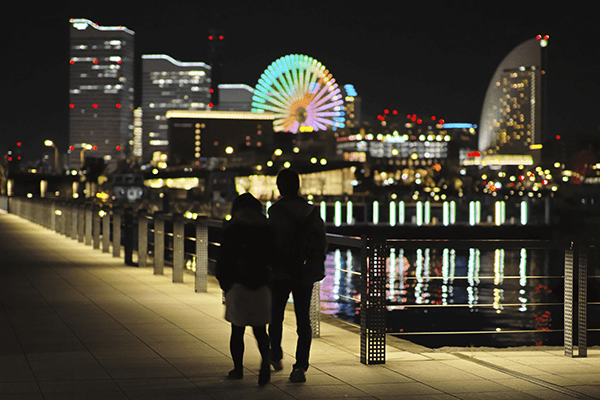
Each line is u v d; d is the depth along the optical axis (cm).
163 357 694
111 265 1747
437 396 557
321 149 13412
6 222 4019
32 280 1407
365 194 11750
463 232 8975
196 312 1002
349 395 556
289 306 1123
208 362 674
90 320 924
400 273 5466
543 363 704
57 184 9556
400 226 8856
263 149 13612
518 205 11138
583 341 738
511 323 2433
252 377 615
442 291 3866
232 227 592
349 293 3319
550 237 9088
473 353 761
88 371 626
